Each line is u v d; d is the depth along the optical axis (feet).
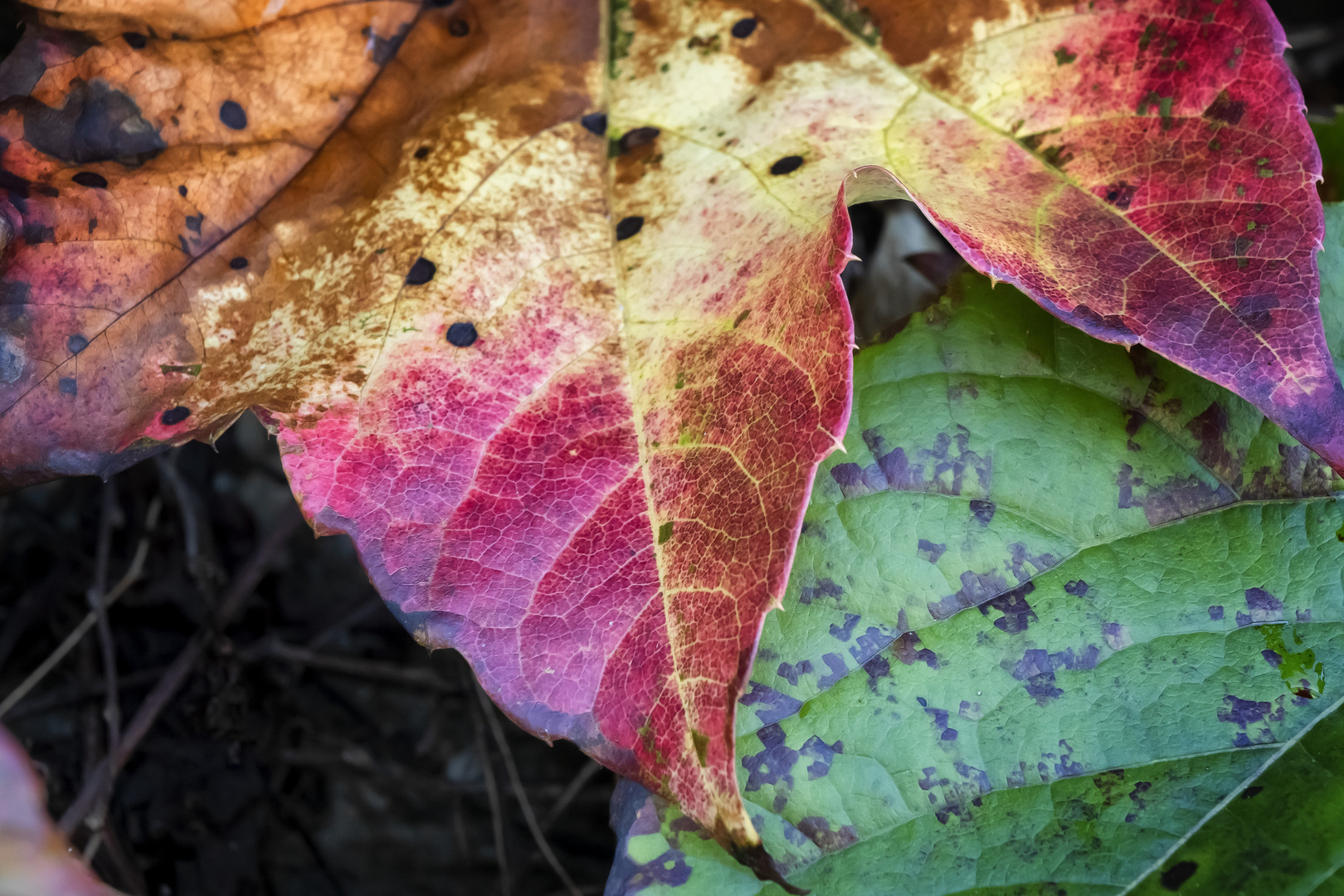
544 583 0.67
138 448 0.69
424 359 0.70
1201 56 0.69
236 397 0.70
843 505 0.72
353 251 0.71
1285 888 0.67
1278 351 0.65
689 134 0.73
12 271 0.68
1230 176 0.68
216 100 0.71
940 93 0.71
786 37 0.73
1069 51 0.70
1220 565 0.71
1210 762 0.69
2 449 0.68
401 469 0.69
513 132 0.73
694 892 0.68
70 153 0.69
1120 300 0.67
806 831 0.69
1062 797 0.69
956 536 0.72
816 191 0.70
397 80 0.72
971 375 0.73
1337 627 0.70
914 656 0.71
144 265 0.70
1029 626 0.71
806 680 0.70
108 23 0.69
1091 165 0.69
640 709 0.65
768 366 0.66
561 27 0.73
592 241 0.71
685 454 0.67
